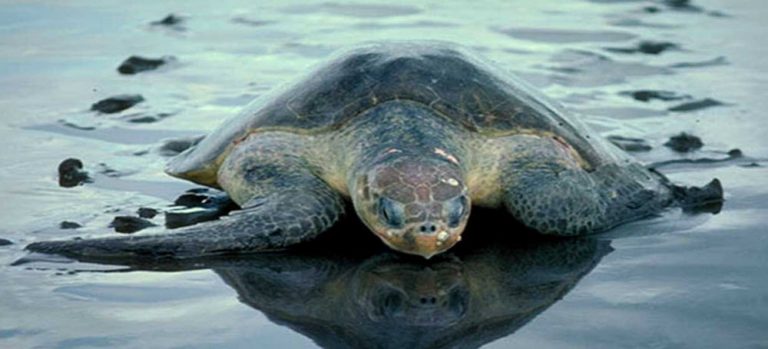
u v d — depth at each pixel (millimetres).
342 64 9047
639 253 8023
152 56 14164
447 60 9039
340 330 6727
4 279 7480
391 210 7699
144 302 7133
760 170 10164
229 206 9234
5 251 8062
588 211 8398
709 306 6953
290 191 8344
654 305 7008
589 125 10945
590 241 8320
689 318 6773
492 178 8672
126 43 14891
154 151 10680
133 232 8523
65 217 8859
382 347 6480
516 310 7031
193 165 9203
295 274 7676
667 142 10992
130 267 7750
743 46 14969
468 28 15945
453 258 8039
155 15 16531
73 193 9477
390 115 8484
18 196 9352
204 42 15031
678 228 8562
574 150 8992
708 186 9250
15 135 11086
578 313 6934
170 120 11680
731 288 7250
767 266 7660
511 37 15445
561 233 8367
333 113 8672
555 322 6801
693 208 9047
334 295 7312
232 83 13125
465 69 8992
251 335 6625
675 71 13734
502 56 14367
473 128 8625
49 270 7664
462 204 7750
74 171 9898
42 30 15398
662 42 15141
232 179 8734
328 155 8625
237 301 7168
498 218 8859
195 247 7914
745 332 6539
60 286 7375
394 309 7082
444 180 7773
